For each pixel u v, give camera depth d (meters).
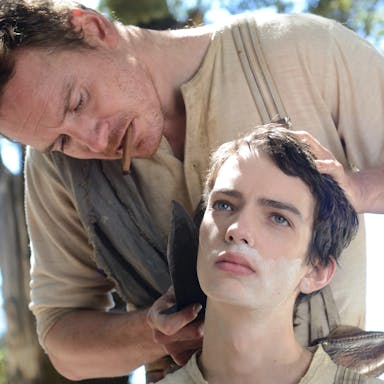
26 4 4.22
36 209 4.72
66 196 4.61
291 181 3.78
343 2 8.24
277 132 3.88
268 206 3.74
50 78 4.16
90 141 4.19
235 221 3.71
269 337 3.74
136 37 4.36
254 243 3.69
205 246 3.74
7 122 4.26
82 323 4.62
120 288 4.49
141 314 4.39
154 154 4.40
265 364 3.75
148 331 4.34
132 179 4.46
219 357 3.77
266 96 4.33
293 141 3.86
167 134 4.43
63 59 4.18
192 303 3.99
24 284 9.45
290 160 3.80
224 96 4.35
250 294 3.67
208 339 3.79
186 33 4.45
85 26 4.25
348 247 4.35
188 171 4.41
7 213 9.52
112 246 4.48
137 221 4.43
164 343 4.08
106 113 4.20
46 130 4.22
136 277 4.48
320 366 3.77
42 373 8.93
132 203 4.44
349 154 4.39
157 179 4.46
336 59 4.35
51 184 4.62
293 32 4.36
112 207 4.45
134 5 7.94
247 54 4.37
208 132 4.37
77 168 4.49
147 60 4.35
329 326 4.21
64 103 4.16
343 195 3.91
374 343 4.12
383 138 4.41
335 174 3.91
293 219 3.75
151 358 4.41
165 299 4.06
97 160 4.48
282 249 3.72
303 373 3.76
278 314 3.74
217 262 3.69
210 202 3.80
